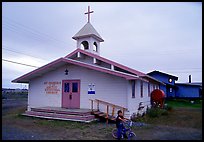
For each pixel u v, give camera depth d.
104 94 15.22
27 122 13.16
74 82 16.55
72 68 16.78
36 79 18.23
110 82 15.13
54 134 10.00
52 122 13.14
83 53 17.00
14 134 9.84
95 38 19.47
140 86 17.58
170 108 19.95
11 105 24.42
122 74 13.94
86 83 16.05
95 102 15.47
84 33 18.84
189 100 32.47
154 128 11.66
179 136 9.70
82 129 11.26
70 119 13.51
